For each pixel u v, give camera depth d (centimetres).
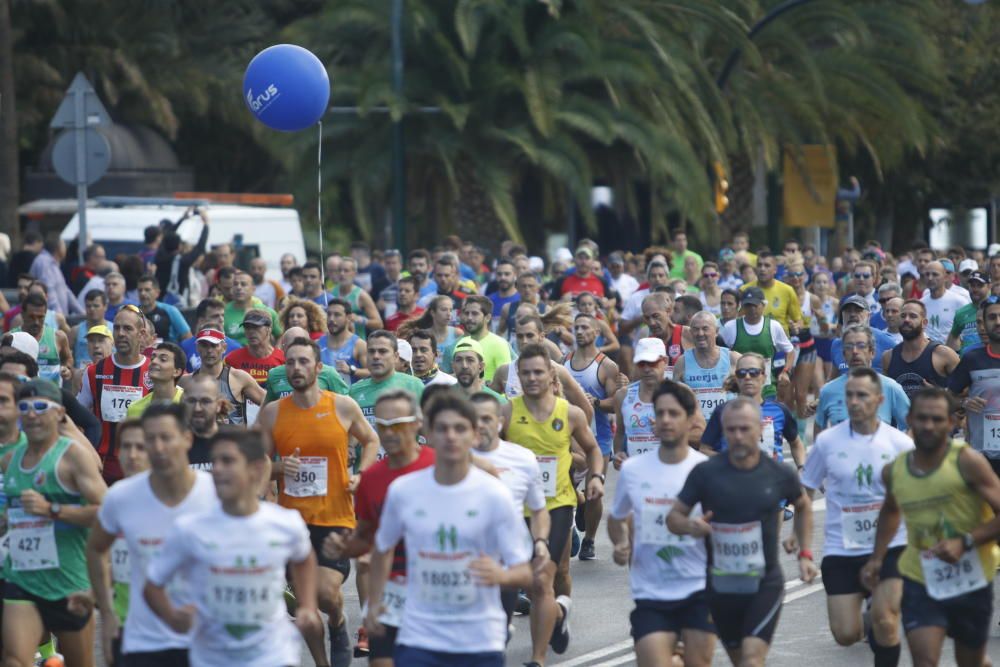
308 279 4916
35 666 2422
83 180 4738
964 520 2066
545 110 7381
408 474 1861
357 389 3000
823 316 5288
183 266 5419
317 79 3594
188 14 10850
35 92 9912
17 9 9956
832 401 2995
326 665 2339
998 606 2836
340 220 9344
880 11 8750
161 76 10281
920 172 11675
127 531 1850
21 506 2134
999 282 5091
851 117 8662
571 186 7669
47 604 2148
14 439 2236
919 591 2080
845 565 2350
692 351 3512
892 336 3972
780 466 2084
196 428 2423
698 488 2072
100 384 3098
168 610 1719
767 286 5047
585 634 2755
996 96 11556
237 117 10656
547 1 7388
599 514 3369
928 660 2056
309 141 7788
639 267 6919
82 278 5512
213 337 3128
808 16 8638
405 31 7669
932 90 9025
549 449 2634
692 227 9669
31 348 3192
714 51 8544
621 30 8112
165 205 7112
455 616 1811
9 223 7919
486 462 2152
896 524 2186
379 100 7456
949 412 2050
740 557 2059
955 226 12319
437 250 6619
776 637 2688
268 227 6888
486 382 3688
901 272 7119
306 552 1745
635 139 7688
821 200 8988
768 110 8319
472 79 7688
